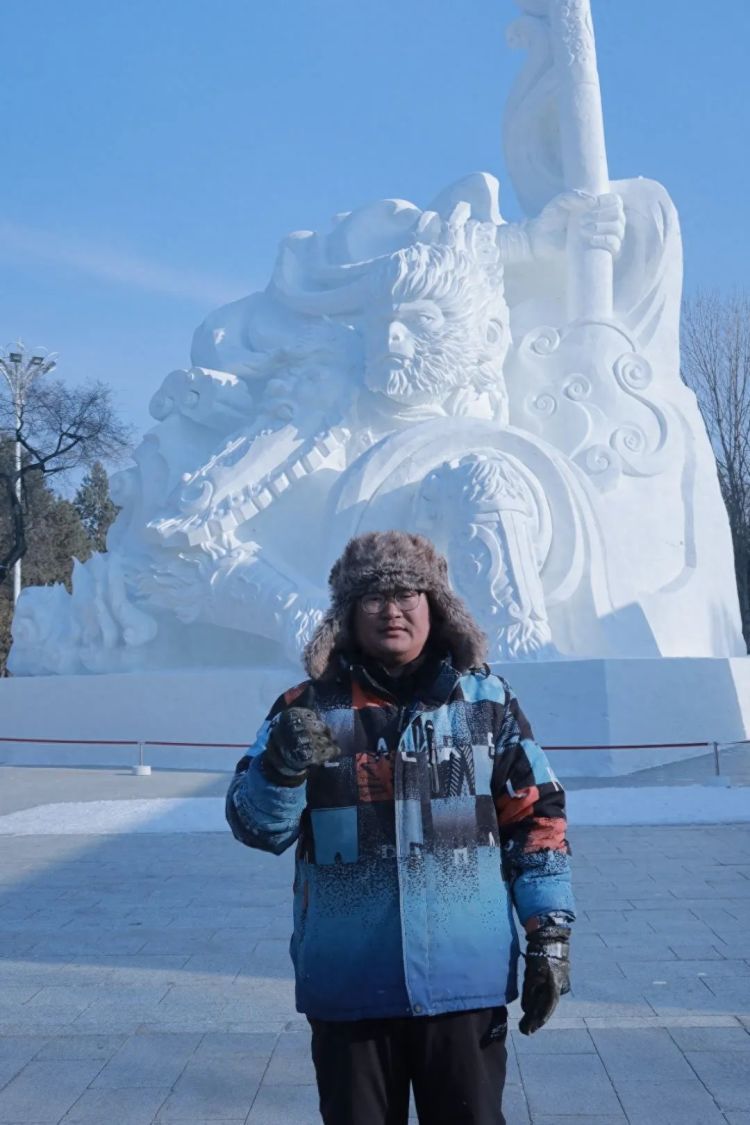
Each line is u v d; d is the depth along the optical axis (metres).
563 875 2.86
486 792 2.85
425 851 2.75
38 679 19.58
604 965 5.82
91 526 60.38
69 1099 4.13
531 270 21.05
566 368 19.98
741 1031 4.74
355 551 2.99
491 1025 2.78
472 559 15.87
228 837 10.34
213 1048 4.67
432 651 3.01
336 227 21.77
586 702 14.52
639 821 10.50
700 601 19.44
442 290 18.16
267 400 19.09
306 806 2.82
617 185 21.33
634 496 19.23
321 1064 2.78
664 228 20.98
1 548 40.66
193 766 17.27
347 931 2.73
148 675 18.03
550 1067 4.37
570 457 19.20
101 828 10.84
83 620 19.77
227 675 17.16
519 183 22.30
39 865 9.04
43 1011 5.21
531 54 21.89
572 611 17.05
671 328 21.03
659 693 15.26
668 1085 4.17
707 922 6.71
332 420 18.41
